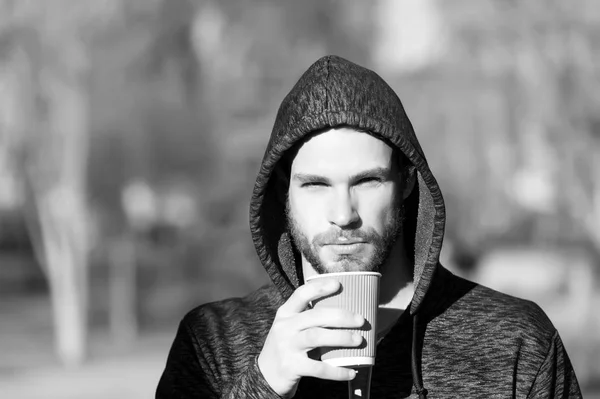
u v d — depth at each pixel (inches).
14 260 1777.8
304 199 105.7
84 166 1109.7
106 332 1350.9
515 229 1258.6
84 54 1047.0
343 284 96.0
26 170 1106.1
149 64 1187.3
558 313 994.7
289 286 114.6
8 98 1052.5
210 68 1346.0
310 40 1369.3
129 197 1398.9
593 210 1012.5
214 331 120.0
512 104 1074.1
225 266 1503.4
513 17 997.2
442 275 119.4
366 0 1382.9
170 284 1578.5
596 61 943.0
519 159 1152.2
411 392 110.9
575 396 117.6
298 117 107.2
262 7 1346.0
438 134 1337.4
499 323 115.0
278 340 97.0
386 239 105.6
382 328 115.6
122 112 1243.2
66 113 1075.9
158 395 118.1
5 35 994.1
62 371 926.4
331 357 96.3
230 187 1504.7
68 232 1085.8
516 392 112.0
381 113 106.4
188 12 1191.6
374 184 105.0
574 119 960.3
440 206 108.4
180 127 1370.6
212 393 115.8
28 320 1475.1
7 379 856.9
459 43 1226.6
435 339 113.8
